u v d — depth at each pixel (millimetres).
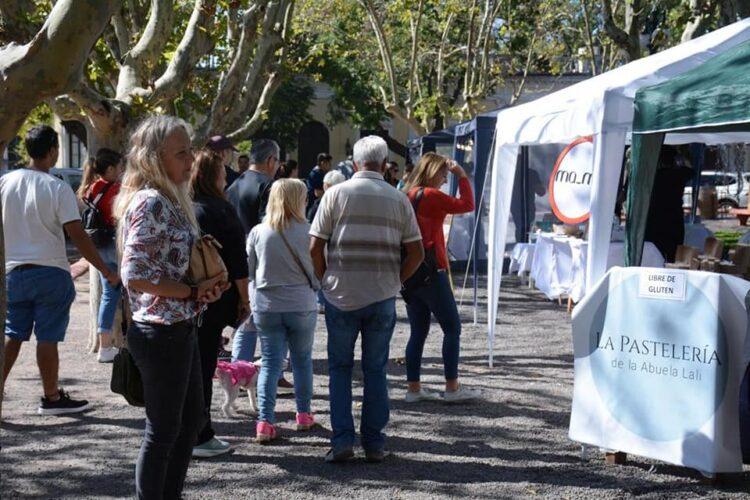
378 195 5820
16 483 5594
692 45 8719
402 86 36031
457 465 5992
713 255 10828
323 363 9391
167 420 4305
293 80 39969
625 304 5832
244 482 5617
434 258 7258
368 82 37938
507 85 39875
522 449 6367
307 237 6422
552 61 34969
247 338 7473
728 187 33875
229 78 13375
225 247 5625
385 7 30812
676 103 6430
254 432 6754
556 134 8648
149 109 10258
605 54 29969
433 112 29766
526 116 9219
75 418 7109
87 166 8898
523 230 17953
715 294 5438
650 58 8984
